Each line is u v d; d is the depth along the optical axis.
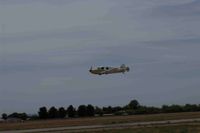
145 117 155.75
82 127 95.56
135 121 117.56
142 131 77.31
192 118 121.00
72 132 80.19
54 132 82.88
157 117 145.88
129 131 77.69
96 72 133.88
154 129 80.38
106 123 112.50
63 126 108.06
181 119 116.12
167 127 83.62
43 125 123.19
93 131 80.31
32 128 104.44
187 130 76.69
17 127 115.00
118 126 93.06
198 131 75.12
